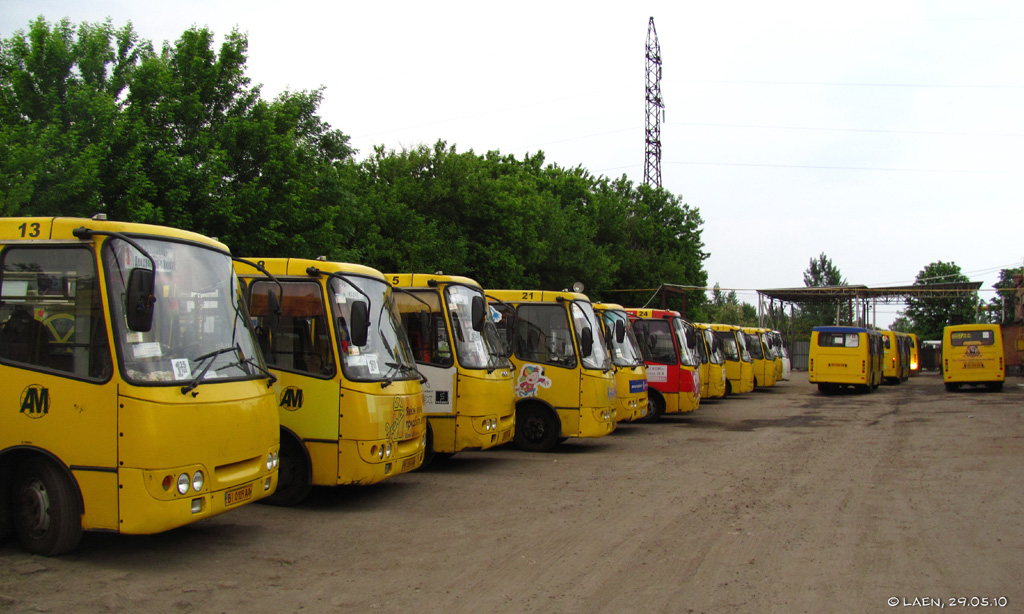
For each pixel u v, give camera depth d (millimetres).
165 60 17938
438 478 11094
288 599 5617
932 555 6836
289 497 8883
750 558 6750
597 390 13836
